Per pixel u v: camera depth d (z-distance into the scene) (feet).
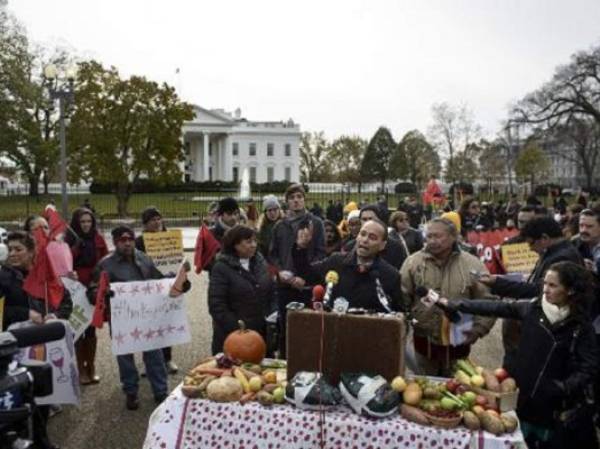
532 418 11.27
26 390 7.23
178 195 155.53
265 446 10.07
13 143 134.31
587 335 10.93
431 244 13.46
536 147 189.16
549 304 11.17
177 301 18.52
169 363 21.85
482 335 13.10
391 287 12.64
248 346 12.14
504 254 21.16
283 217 21.38
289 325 10.69
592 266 15.58
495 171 177.68
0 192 184.85
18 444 6.87
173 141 122.11
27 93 122.31
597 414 15.05
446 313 12.41
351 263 12.76
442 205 58.95
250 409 10.31
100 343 25.88
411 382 10.40
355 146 292.81
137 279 18.62
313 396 10.04
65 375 15.37
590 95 167.63
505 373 11.03
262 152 299.38
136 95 116.26
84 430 16.76
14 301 15.88
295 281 15.75
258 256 16.62
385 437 9.69
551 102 168.14
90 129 113.50
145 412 18.10
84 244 21.43
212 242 22.20
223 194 165.78
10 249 16.11
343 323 10.42
